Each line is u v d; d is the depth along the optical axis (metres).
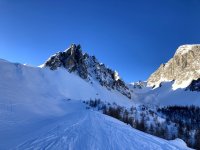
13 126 35.25
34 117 57.28
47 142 22.50
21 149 19.81
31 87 190.25
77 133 28.50
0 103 68.88
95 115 59.03
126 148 22.84
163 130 133.75
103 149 21.47
